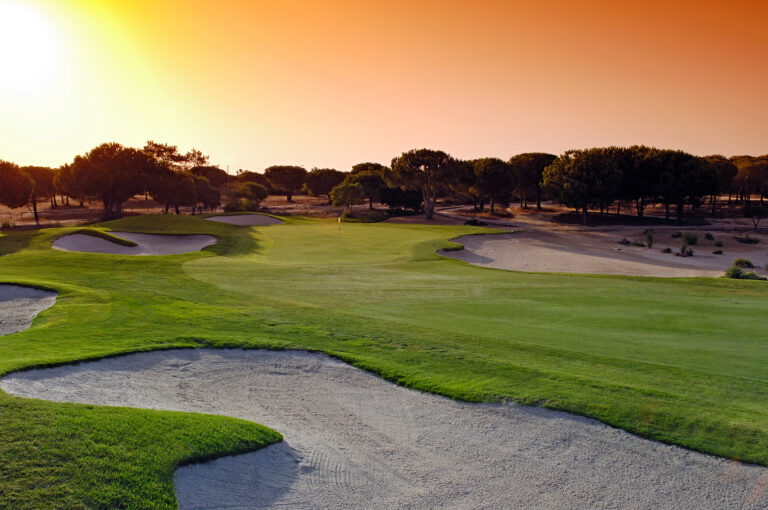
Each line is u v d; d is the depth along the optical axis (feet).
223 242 142.00
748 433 27.35
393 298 72.13
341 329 49.67
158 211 362.12
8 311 58.03
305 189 477.77
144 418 26.91
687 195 270.67
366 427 30.17
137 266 93.15
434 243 144.87
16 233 136.15
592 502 22.91
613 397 32.07
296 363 40.09
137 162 295.69
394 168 289.53
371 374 37.47
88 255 102.27
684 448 26.50
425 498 23.27
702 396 32.58
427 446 27.91
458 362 39.27
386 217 299.58
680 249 176.96
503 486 24.23
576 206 264.11
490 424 29.81
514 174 324.80
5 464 21.25
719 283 86.94
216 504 21.74
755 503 22.38
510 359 40.45
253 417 31.22
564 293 77.56
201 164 492.13
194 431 26.23
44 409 26.14
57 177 318.24
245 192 406.41
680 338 49.47
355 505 22.59
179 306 59.52
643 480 24.35
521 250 154.10
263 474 24.32
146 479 21.85
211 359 40.81
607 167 257.75
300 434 29.12
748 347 45.91
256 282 82.84
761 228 237.86
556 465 25.81
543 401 31.73
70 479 21.01
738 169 352.28
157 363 39.32
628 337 49.75
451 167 280.72
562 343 46.85
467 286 83.87
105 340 43.65
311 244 147.74
